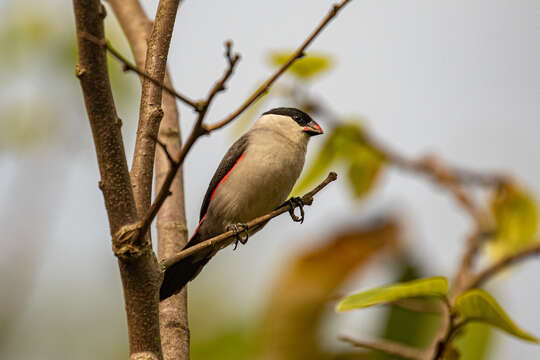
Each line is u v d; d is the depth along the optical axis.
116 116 4.60
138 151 5.35
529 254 7.81
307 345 9.13
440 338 5.80
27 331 11.98
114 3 8.34
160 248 6.90
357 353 9.14
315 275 9.34
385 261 9.30
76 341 12.35
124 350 12.80
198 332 11.90
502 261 7.83
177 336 6.17
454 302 5.68
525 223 9.34
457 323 5.75
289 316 9.26
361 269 9.30
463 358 7.91
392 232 9.28
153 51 5.46
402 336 8.92
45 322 12.32
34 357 11.93
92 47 4.38
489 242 9.26
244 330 11.70
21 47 10.50
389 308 9.11
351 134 9.27
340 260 9.33
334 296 9.06
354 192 9.62
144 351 4.80
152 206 4.52
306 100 8.93
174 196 7.22
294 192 9.65
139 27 8.09
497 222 9.35
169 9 5.55
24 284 10.91
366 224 9.50
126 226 4.68
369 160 9.48
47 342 12.18
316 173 9.55
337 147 9.43
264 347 9.35
